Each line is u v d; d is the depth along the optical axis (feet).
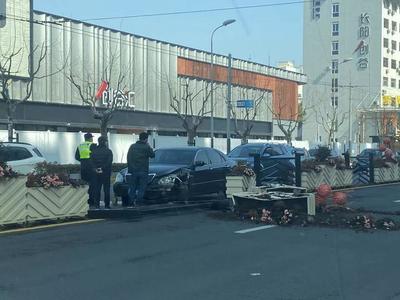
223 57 183.21
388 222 41.37
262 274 26.89
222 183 54.34
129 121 147.64
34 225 39.55
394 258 30.83
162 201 49.62
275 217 42.42
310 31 288.92
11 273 26.40
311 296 23.25
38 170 43.32
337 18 282.56
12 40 113.19
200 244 34.04
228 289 24.16
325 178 75.05
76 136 111.96
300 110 226.58
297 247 33.60
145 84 152.76
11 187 38.01
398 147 208.23
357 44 278.05
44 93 124.98
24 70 116.47
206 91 169.99
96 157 45.83
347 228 40.42
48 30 124.98
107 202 46.42
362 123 267.59
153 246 33.12
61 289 23.82
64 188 41.45
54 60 126.62
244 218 43.50
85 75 134.51
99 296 22.89
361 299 22.95
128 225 40.55
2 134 98.99
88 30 135.23
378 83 273.95
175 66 163.12
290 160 67.41
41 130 125.39
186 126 143.33
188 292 23.63
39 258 29.48
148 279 25.66
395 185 86.17
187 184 49.67
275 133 211.00
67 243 33.47
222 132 183.32
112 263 28.63
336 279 26.12
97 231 37.76
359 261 30.04
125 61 146.10
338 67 282.15
